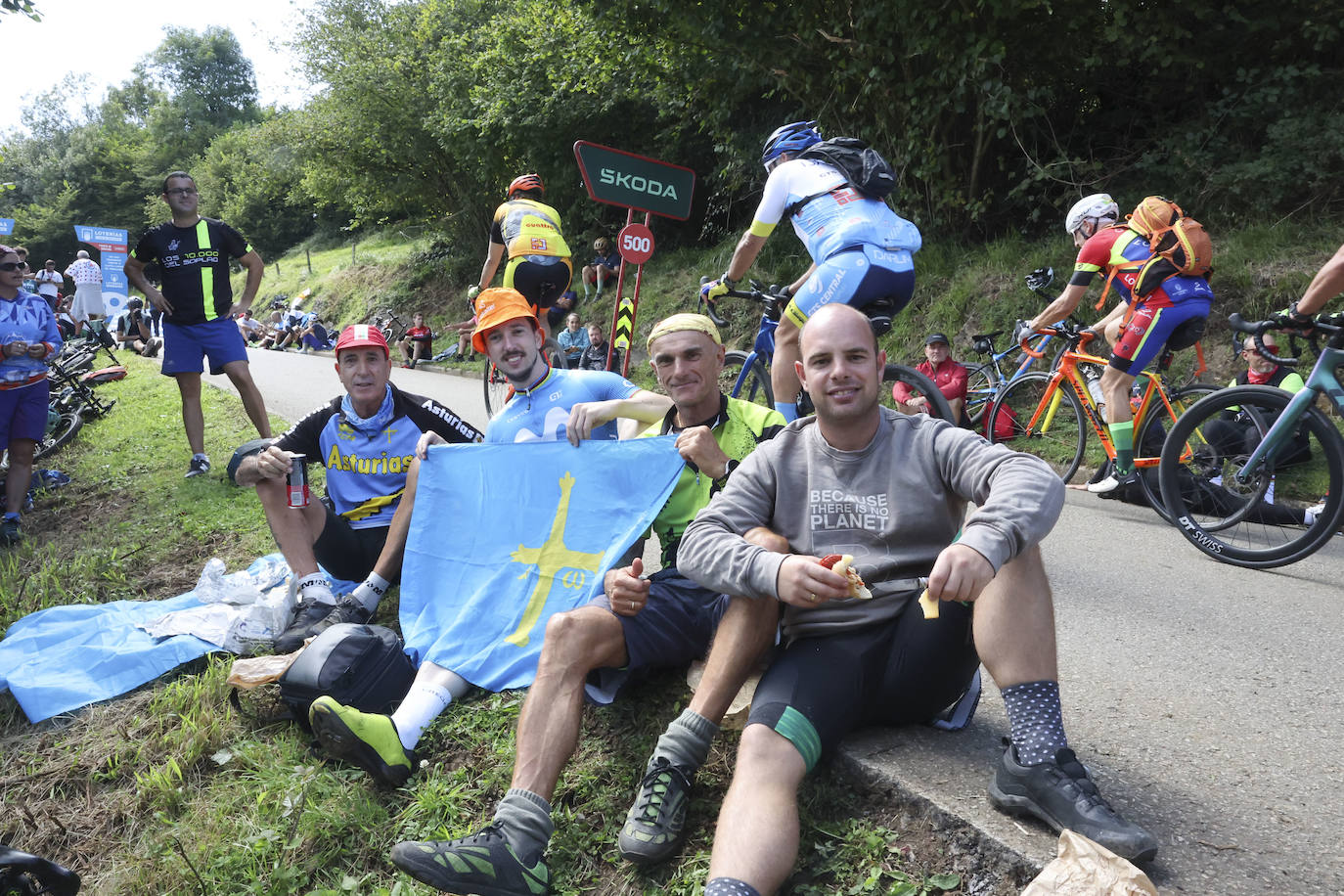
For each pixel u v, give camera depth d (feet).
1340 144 26.20
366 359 14.08
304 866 9.32
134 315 69.82
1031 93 30.48
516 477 12.09
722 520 8.35
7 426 21.68
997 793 7.53
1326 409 21.77
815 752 7.55
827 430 8.35
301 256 145.07
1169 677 10.89
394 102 69.36
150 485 23.54
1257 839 7.38
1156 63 29.78
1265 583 14.38
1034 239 33.37
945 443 8.11
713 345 10.76
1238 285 25.61
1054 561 15.97
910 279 15.24
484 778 9.91
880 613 8.09
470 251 74.64
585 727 10.33
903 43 31.50
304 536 13.75
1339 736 9.22
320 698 9.99
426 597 12.23
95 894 9.38
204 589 14.69
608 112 54.65
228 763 11.07
